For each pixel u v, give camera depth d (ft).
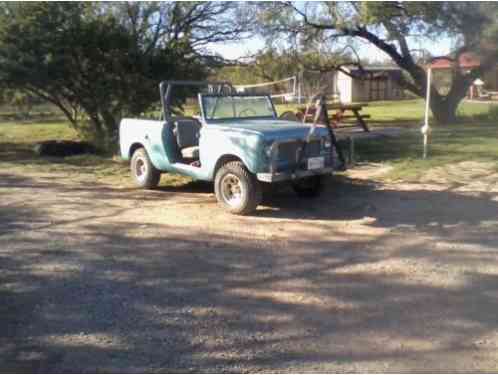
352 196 30.58
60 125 88.33
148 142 32.35
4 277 19.36
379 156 42.98
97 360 13.79
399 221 25.58
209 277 19.13
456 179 34.04
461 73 78.48
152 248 22.31
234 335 15.01
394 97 185.98
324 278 18.93
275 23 73.67
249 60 75.31
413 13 66.13
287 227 25.00
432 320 15.75
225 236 23.77
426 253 21.27
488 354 13.91
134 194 32.65
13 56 52.11
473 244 22.21
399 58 78.64
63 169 42.78
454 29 68.23
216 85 32.68
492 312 16.20
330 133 27.61
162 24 63.77
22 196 32.45
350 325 15.51
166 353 14.11
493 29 65.31
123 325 15.66
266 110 32.30
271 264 20.31
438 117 80.07
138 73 55.93
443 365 13.42
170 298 17.46
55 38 53.01
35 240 23.59
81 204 30.14
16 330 15.40
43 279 19.15
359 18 66.95
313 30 77.66
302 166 26.61
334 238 23.29
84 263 20.70
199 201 30.45
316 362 13.62
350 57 87.15
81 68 55.67
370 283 18.44
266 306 16.79
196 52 64.75
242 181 26.53
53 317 16.20
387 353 14.01
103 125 60.29
